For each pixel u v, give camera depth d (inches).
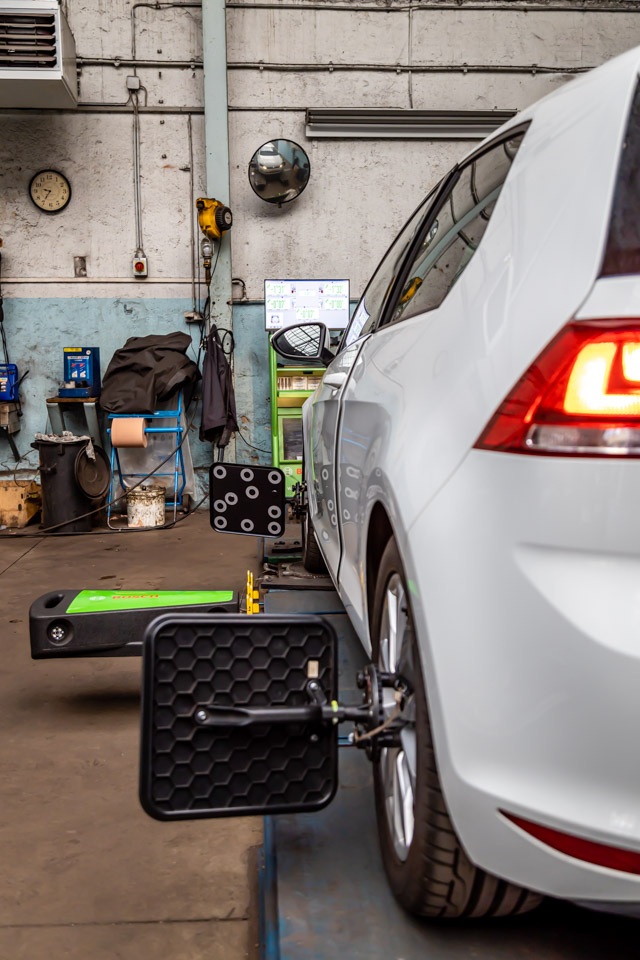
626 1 262.7
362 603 68.5
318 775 51.9
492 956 51.1
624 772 37.2
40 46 221.5
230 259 260.1
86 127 256.2
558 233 41.8
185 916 60.7
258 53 257.4
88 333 263.3
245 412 269.4
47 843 71.2
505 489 39.4
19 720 99.3
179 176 259.9
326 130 259.1
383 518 57.8
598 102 44.4
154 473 255.8
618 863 37.9
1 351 261.9
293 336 111.7
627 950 52.3
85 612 95.1
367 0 257.8
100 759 88.5
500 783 40.2
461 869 47.1
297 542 168.4
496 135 62.9
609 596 36.9
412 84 262.1
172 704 50.2
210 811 50.3
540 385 38.4
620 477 36.6
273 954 51.6
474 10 260.4
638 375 36.7
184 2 253.9
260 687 51.6
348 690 93.1
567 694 37.6
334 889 57.9
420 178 265.3
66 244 259.6
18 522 238.5
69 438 230.7
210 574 176.6
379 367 65.0
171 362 244.4
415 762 48.9
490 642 39.8
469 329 46.6
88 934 58.4
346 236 265.7
